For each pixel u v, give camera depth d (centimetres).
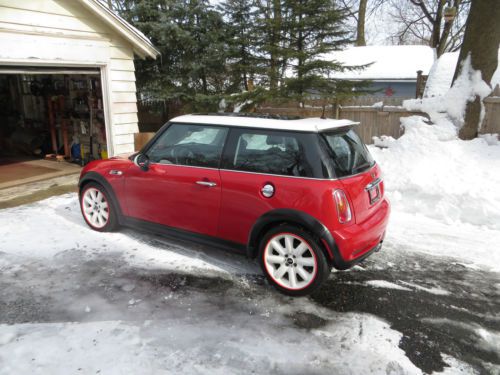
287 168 329
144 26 1126
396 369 255
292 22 1008
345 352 271
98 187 467
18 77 1005
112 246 439
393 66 1906
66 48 684
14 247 432
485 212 527
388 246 456
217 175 361
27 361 254
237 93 1086
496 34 773
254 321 305
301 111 1018
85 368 249
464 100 801
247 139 353
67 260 403
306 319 310
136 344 274
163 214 409
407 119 854
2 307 317
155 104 1302
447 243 464
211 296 341
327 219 311
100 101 823
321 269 322
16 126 1027
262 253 349
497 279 382
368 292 354
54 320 301
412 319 313
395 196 611
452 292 357
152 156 413
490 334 295
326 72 1044
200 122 383
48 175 775
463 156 721
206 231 381
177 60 1205
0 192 656
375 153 789
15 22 607
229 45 1144
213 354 265
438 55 2064
